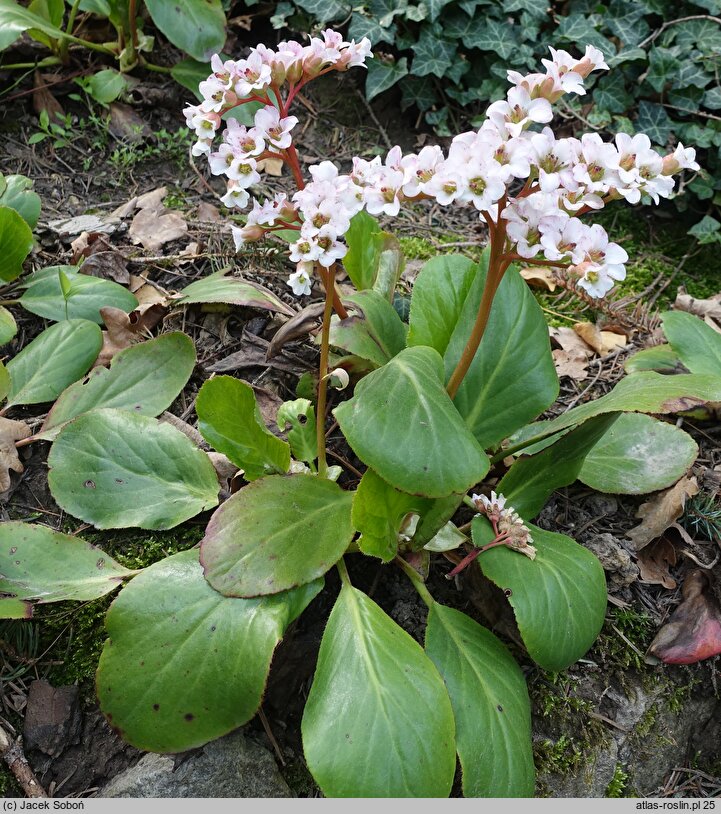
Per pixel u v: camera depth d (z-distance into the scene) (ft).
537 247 1.40
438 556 2.02
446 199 1.38
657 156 1.41
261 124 1.54
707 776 1.98
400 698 1.51
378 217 3.04
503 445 2.17
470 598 1.97
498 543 1.73
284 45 1.62
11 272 2.32
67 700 1.75
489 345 1.95
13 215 2.20
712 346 2.28
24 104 3.05
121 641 1.63
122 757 1.72
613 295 2.87
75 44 3.20
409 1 3.24
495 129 1.41
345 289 2.59
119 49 3.12
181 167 3.00
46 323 2.41
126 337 2.34
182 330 2.40
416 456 1.47
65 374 2.18
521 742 1.63
